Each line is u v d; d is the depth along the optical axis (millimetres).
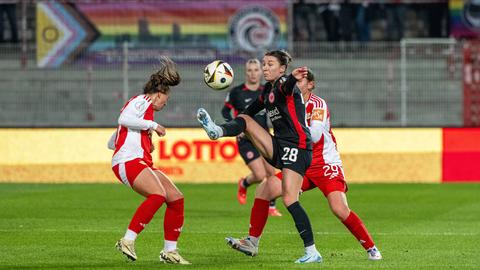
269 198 31594
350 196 59219
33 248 34281
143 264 30156
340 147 70312
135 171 29641
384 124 75500
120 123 29625
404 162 70375
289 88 29078
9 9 81188
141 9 80875
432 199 57219
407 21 84188
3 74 79562
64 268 29234
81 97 79125
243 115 30625
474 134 70438
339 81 78125
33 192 60938
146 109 29797
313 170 31172
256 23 81375
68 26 80812
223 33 81062
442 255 32656
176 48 79938
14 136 70188
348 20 83938
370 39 83938
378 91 78000
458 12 84375
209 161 69438
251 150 49062
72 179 70062
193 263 30453
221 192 61719
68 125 73688
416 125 71312
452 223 44250
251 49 81312
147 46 80500
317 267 29312
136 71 78750
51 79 79188
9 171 70250
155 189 29547
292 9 83188
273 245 35625
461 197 58500
